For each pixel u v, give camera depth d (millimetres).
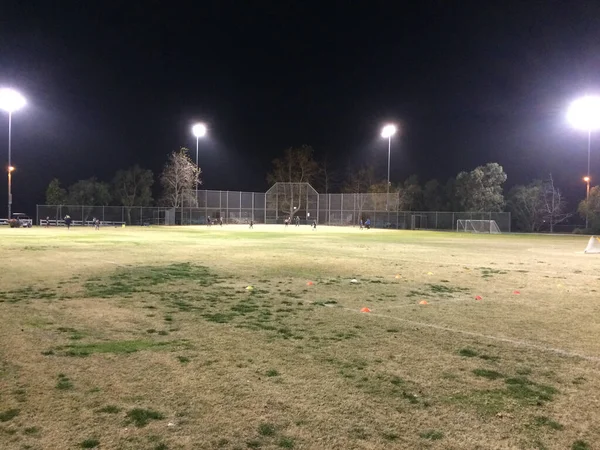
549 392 4895
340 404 4539
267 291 10688
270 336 6879
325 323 7723
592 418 4297
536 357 6047
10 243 24734
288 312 8523
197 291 10586
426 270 14945
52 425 4031
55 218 54438
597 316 8445
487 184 58625
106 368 5434
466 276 13648
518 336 7043
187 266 15133
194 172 60250
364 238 33938
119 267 14680
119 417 4199
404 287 11508
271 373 5336
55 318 7855
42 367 5438
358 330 7293
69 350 6098
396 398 4691
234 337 6809
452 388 4969
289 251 21406
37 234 34469
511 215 57938
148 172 62188
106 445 3725
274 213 63188
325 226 59219
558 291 11164
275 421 4172
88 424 4062
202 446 3738
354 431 4012
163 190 61031
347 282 12195
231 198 61062
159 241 27547
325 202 61688
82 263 15688
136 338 6715
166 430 3982
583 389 4980
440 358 5957
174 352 6070
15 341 6473
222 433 3949
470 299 10039
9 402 4477
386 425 4125
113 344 6402
